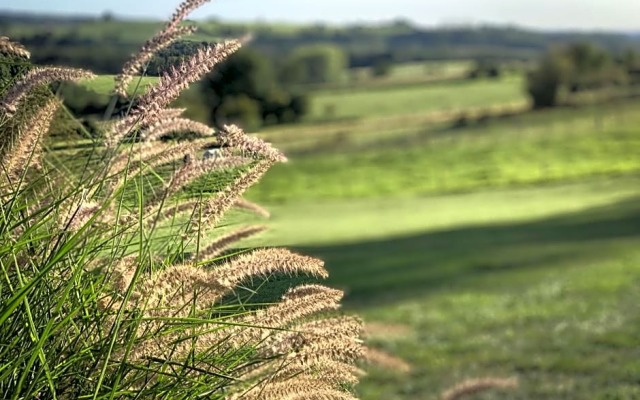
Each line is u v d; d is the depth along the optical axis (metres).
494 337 15.22
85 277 1.69
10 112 1.65
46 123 1.75
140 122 1.62
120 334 1.62
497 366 12.82
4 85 1.87
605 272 22.80
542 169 79.56
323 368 1.71
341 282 26.05
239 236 1.96
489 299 20.25
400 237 44.22
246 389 1.61
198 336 1.65
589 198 60.62
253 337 1.63
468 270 27.20
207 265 1.81
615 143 91.38
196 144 1.75
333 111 112.50
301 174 80.81
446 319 17.77
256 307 1.84
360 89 141.25
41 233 1.77
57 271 1.74
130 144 1.71
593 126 102.06
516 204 60.19
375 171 82.38
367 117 111.69
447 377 12.21
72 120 2.18
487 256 30.50
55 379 1.58
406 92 136.12
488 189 71.88
